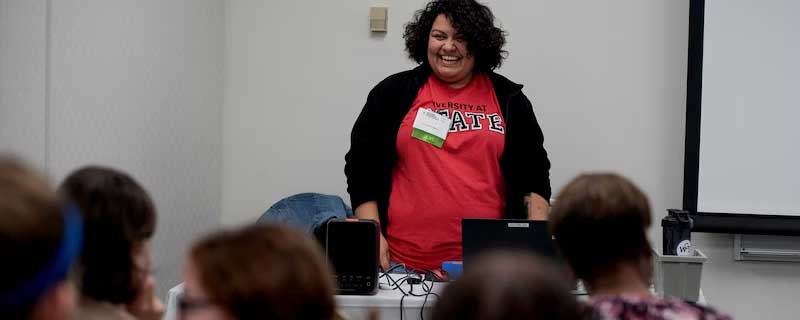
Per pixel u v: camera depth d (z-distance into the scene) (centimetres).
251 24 502
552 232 192
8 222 97
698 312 171
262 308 125
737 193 465
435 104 380
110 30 408
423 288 316
